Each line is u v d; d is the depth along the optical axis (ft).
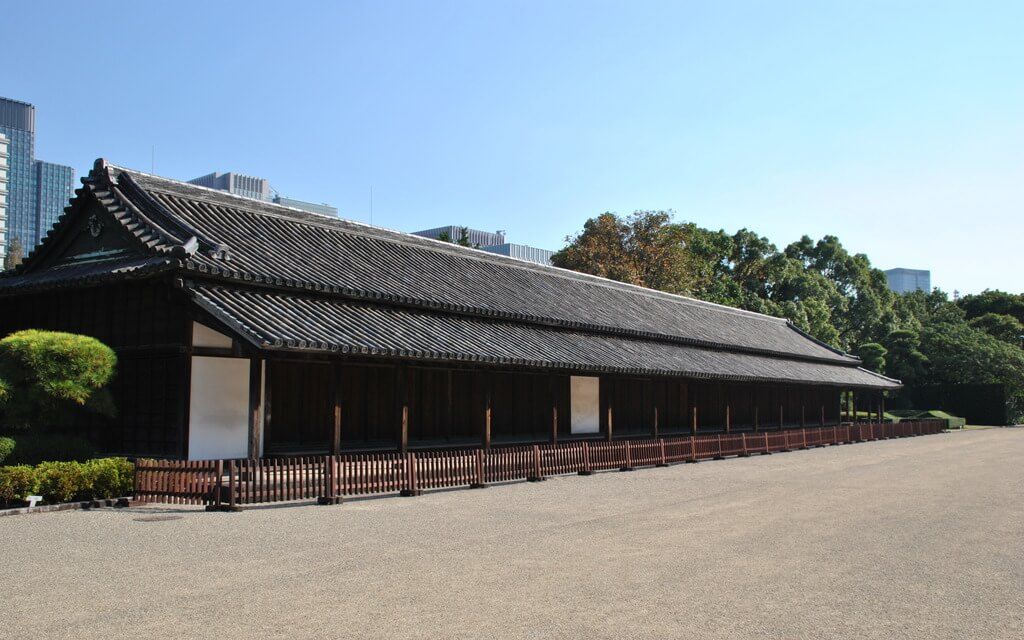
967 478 73.00
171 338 56.90
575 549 36.09
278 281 60.85
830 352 163.32
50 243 67.41
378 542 37.27
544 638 22.70
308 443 66.69
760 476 74.23
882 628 24.32
